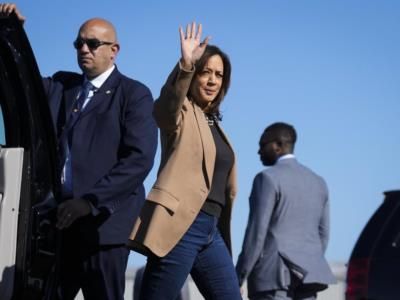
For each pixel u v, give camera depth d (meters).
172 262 6.78
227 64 7.13
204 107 7.13
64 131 7.37
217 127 7.15
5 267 6.07
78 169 7.27
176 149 6.79
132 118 7.34
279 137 9.65
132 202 7.32
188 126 6.84
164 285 6.80
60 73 7.73
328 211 9.87
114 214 7.21
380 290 8.40
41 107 6.43
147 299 6.86
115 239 7.19
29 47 6.39
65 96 7.55
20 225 6.16
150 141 7.32
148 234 6.66
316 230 9.66
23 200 6.19
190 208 6.75
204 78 7.04
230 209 7.17
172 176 6.75
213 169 6.89
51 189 6.47
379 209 8.74
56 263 6.51
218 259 7.00
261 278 9.48
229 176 7.12
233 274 7.04
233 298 7.00
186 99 6.93
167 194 6.70
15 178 6.16
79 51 7.51
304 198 9.55
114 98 7.43
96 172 7.27
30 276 6.20
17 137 6.29
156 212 6.68
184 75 6.55
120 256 7.25
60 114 7.50
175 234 6.71
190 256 6.83
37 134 6.37
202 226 6.88
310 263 9.45
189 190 6.76
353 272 8.59
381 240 8.52
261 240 9.34
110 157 7.32
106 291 7.24
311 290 9.57
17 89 6.32
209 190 6.84
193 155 6.80
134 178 7.21
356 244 8.68
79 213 6.88
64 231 7.21
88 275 7.25
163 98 6.61
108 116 7.37
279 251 9.42
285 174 9.51
